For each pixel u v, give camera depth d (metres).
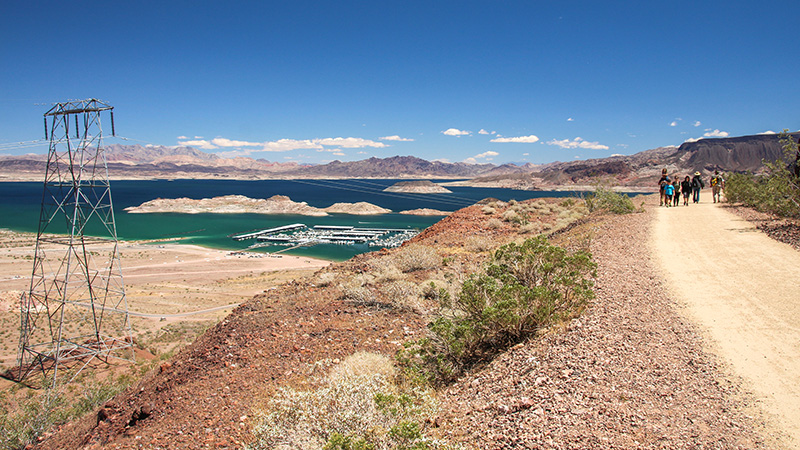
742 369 5.53
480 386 5.89
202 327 30.86
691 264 10.77
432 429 5.06
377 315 10.41
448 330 7.11
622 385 5.23
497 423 4.81
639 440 4.18
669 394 5.02
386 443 4.43
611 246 13.14
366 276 13.20
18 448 10.94
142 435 7.03
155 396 8.49
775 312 7.30
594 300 8.20
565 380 5.42
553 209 28.34
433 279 11.98
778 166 14.66
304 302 12.02
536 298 7.27
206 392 7.86
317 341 9.27
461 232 20.56
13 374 22.22
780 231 13.24
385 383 5.97
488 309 6.77
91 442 7.66
